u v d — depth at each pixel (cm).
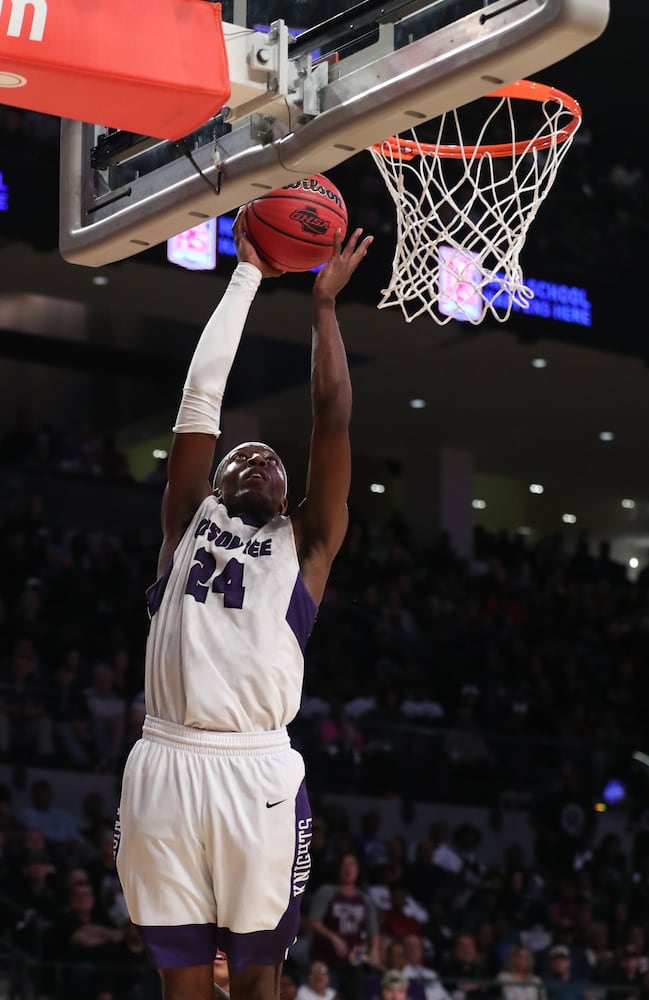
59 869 892
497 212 378
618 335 1382
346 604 1423
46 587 1261
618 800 1226
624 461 1859
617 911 1058
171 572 255
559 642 1586
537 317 1335
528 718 1362
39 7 256
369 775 1127
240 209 298
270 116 290
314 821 967
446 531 1727
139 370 1627
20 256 1248
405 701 1306
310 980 754
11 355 1555
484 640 1502
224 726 241
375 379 1537
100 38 260
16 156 1134
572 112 388
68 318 1459
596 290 1372
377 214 1204
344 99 276
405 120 270
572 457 1845
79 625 1248
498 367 1490
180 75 265
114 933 823
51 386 1652
